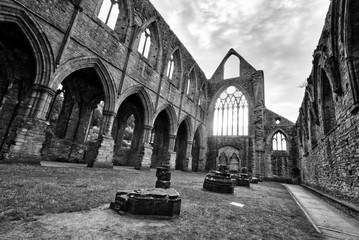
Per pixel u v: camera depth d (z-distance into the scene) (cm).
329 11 833
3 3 807
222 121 3072
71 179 668
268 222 419
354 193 635
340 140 783
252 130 2720
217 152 2912
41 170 771
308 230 393
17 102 1314
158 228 316
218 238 298
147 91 1716
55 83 995
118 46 1406
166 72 2011
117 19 1515
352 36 658
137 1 1591
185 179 1256
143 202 369
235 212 478
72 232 265
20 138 850
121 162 2131
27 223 277
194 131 2684
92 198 446
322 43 957
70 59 1063
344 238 365
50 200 391
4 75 1269
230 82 3164
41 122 920
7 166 733
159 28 1891
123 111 2219
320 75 1066
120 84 1401
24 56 1295
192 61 2669
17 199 371
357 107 605
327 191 987
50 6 980
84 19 1158
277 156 2430
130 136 3669
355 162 634
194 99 2736
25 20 884
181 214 411
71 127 1723
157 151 2531
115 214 360
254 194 880
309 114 1497
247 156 2634
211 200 606
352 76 638
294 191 1283
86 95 1831
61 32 1027
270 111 2672
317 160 1262
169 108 2098
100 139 1259
